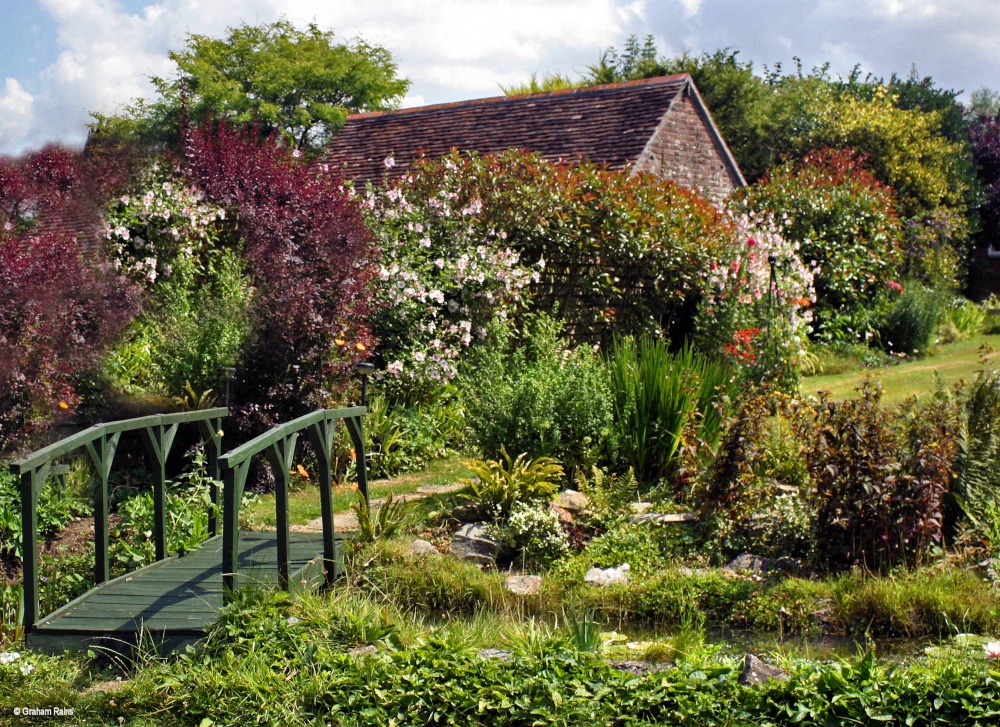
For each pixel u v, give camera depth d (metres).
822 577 5.96
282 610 4.82
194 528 6.53
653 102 18.00
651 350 8.54
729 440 6.59
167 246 10.31
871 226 18.31
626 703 3.82
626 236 13.16
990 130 30.86
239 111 30.75
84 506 7.41
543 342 11.44
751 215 17.50
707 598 5.68
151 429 6.03
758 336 11.41
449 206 11.77
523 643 4.43
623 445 8.12
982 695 3.65
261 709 3.98
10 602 5.58
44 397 7.34
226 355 8.79
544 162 13.01
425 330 11.09
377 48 35.47
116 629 4.80
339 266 9.08
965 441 6.43
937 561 5.91
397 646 4.50
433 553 6.37
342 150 20.69
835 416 6.38
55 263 7.57
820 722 3.63
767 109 28.50
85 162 9.34
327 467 5.88
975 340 18.38
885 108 25.50
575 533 6.86
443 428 10.14
